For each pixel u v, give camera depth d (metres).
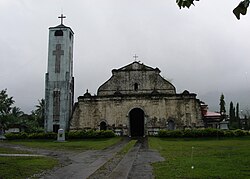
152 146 26.86
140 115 50.00
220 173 12.02
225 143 28.50
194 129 38.31
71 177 12.46
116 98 44.25
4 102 59.03
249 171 12.41
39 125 66.31
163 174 12.32
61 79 45.25
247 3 3.75
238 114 77.75
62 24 47.44
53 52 46.03
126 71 46.88
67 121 44.88
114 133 41.06
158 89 45.94
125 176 12.14
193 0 4.15
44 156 20.20
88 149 25.86
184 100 43.34
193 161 15.77
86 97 44.78
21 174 12.91
